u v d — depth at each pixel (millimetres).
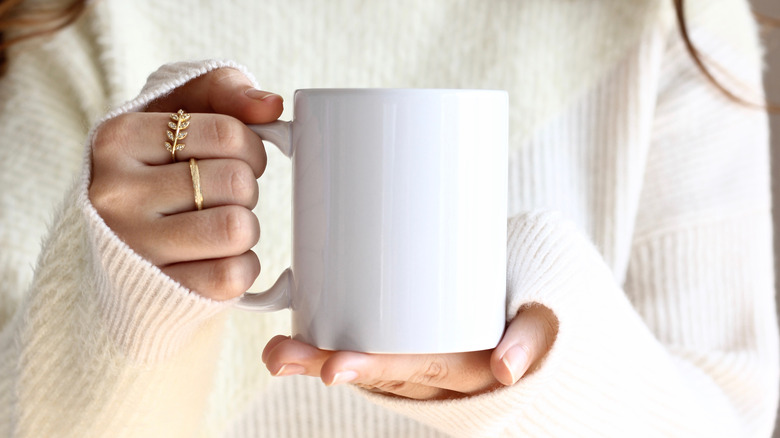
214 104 477
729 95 844
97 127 461
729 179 859
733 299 843
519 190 842
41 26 804
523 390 477
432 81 849
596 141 855
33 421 553
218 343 561
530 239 539
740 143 869
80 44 803
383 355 451
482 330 452
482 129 437
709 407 678
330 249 442
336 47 831
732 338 841
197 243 444
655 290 859
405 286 438
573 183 851
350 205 436
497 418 489
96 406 535
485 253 446
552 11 841
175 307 469
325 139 438
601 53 849
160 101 494
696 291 844
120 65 787
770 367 814
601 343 562
